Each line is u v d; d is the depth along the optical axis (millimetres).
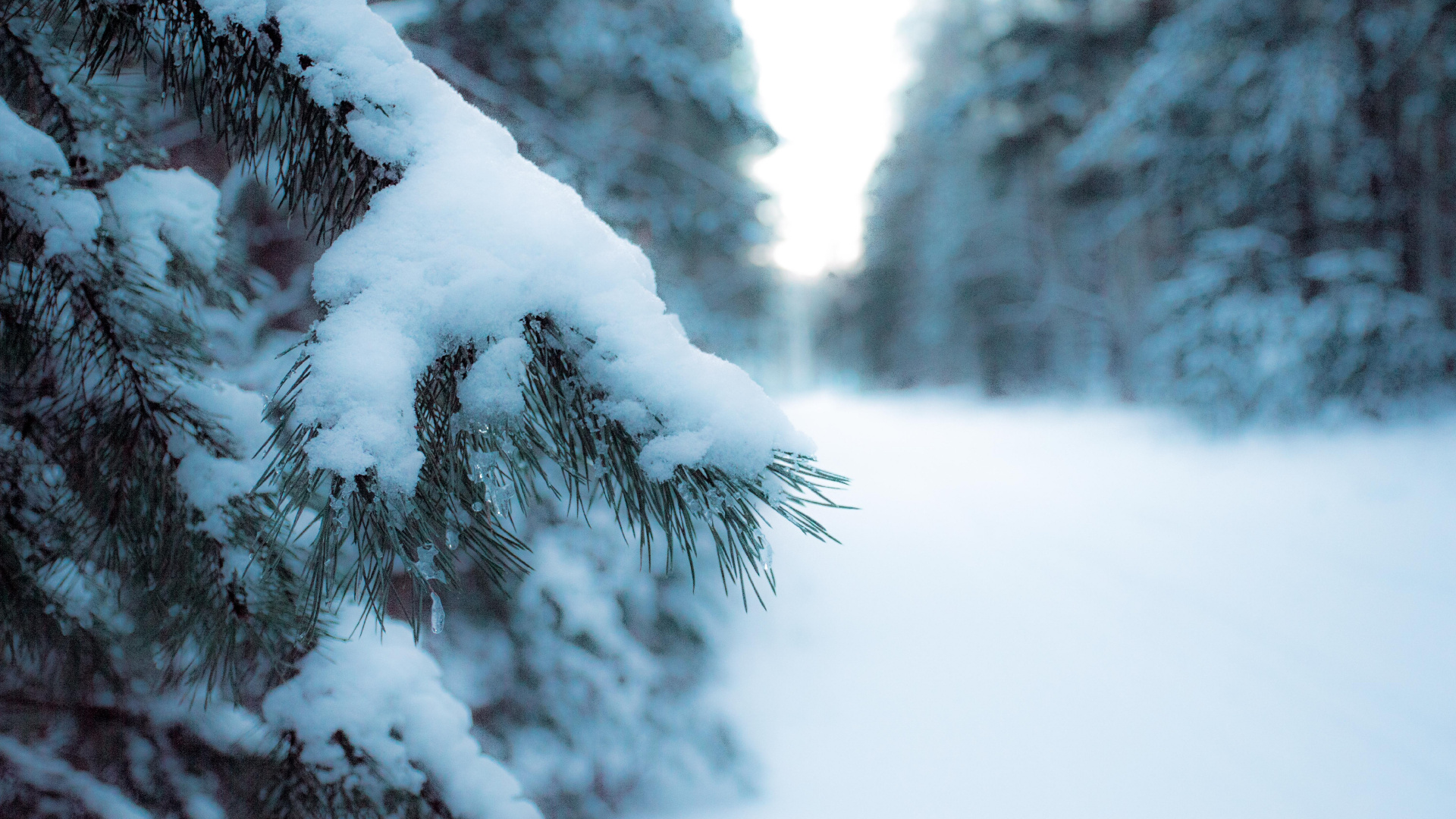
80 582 1298
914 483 13602
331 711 1264
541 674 3602
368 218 825
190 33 916
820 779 4688
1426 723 4562
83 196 1079
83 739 1335
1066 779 4695
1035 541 9289
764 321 8297
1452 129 10688
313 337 761
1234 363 10828
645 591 4148
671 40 5695
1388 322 10000
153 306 1161
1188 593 6969
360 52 876
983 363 26438
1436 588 5973
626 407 773
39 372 1065
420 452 732
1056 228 23953
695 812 4129
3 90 1227
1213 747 4777
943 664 6125
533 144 3459
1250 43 11164
